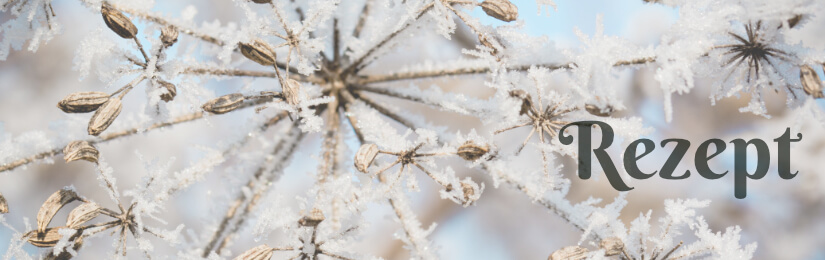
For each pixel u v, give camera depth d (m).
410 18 0.22
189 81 0.20
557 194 0.21
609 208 0.21
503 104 0.20
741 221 0.36
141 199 0.20
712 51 0.20
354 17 0.23
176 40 0.20
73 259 0.20
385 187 0.21
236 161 0.23
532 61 0.21
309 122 0.20
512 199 0.38
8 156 0.21
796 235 0.35
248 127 0.22
